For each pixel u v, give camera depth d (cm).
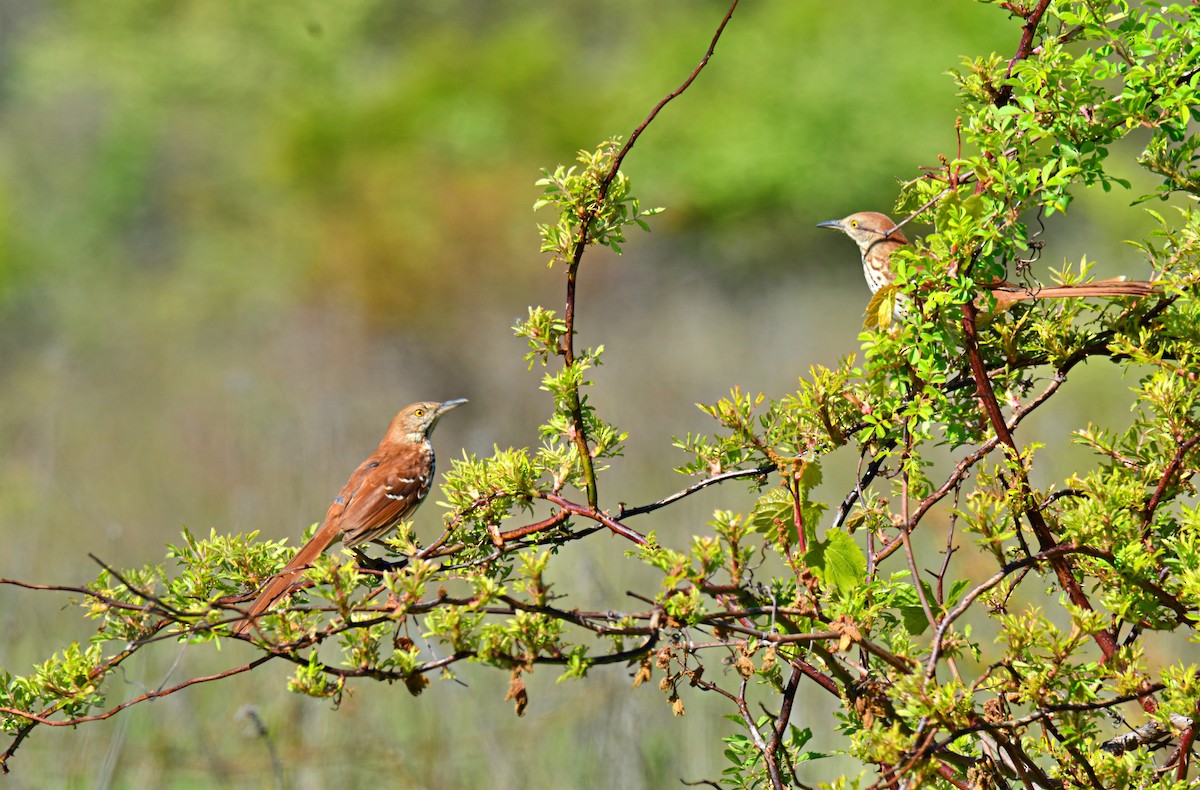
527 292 3102
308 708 1080
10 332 3138
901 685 454
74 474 2019
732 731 1025
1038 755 545
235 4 4231
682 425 2230
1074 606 476
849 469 1678
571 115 3731
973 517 492
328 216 3309
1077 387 1712
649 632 451
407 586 455
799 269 3500
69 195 3719
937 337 523
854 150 3538
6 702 495
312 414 2216
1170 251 551
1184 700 458
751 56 3728
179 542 1720
